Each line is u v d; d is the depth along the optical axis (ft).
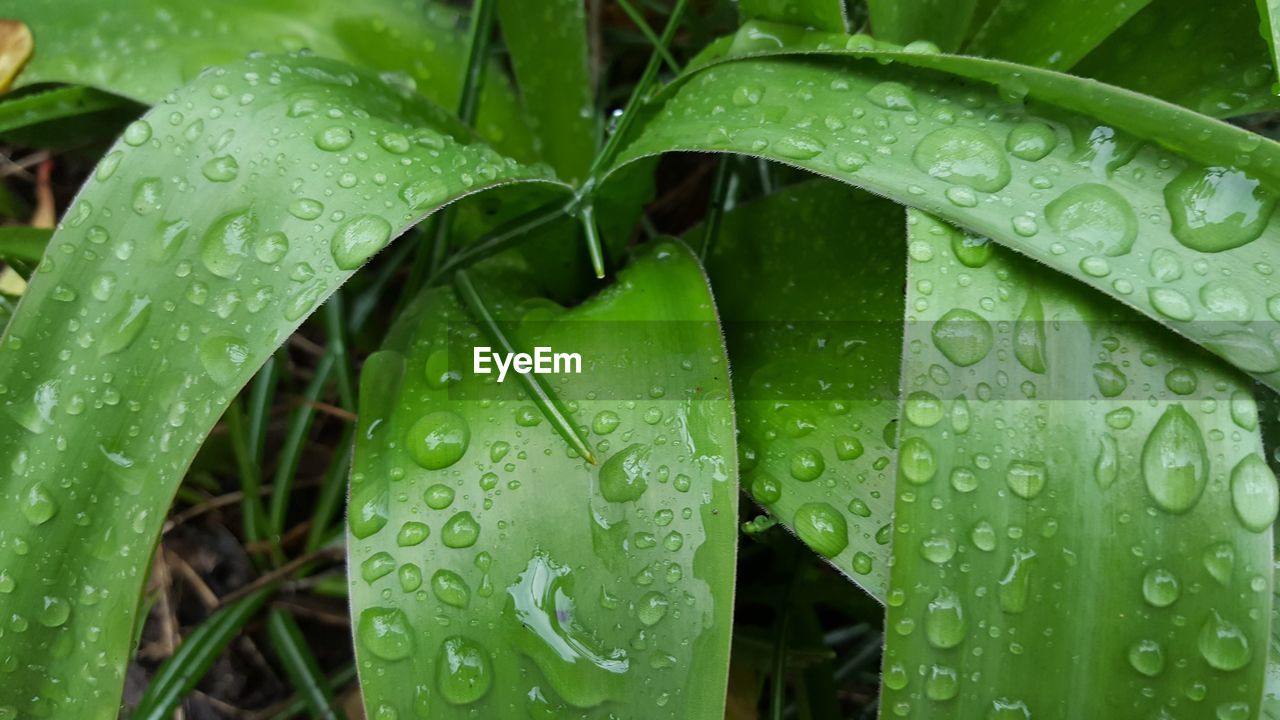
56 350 0.89
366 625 0.87
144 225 0.90
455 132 1.04
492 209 1.05
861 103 0.93
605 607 0.87
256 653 1.26
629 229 1.09
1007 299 0.88
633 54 1.52
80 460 0.88
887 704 0.85
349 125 0.92
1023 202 0.88
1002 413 0.86
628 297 0.98
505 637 0.87
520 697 0.86
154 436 0.87
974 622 0.85
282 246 0.89
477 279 1.05
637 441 0.90
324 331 1.43
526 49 1.15
